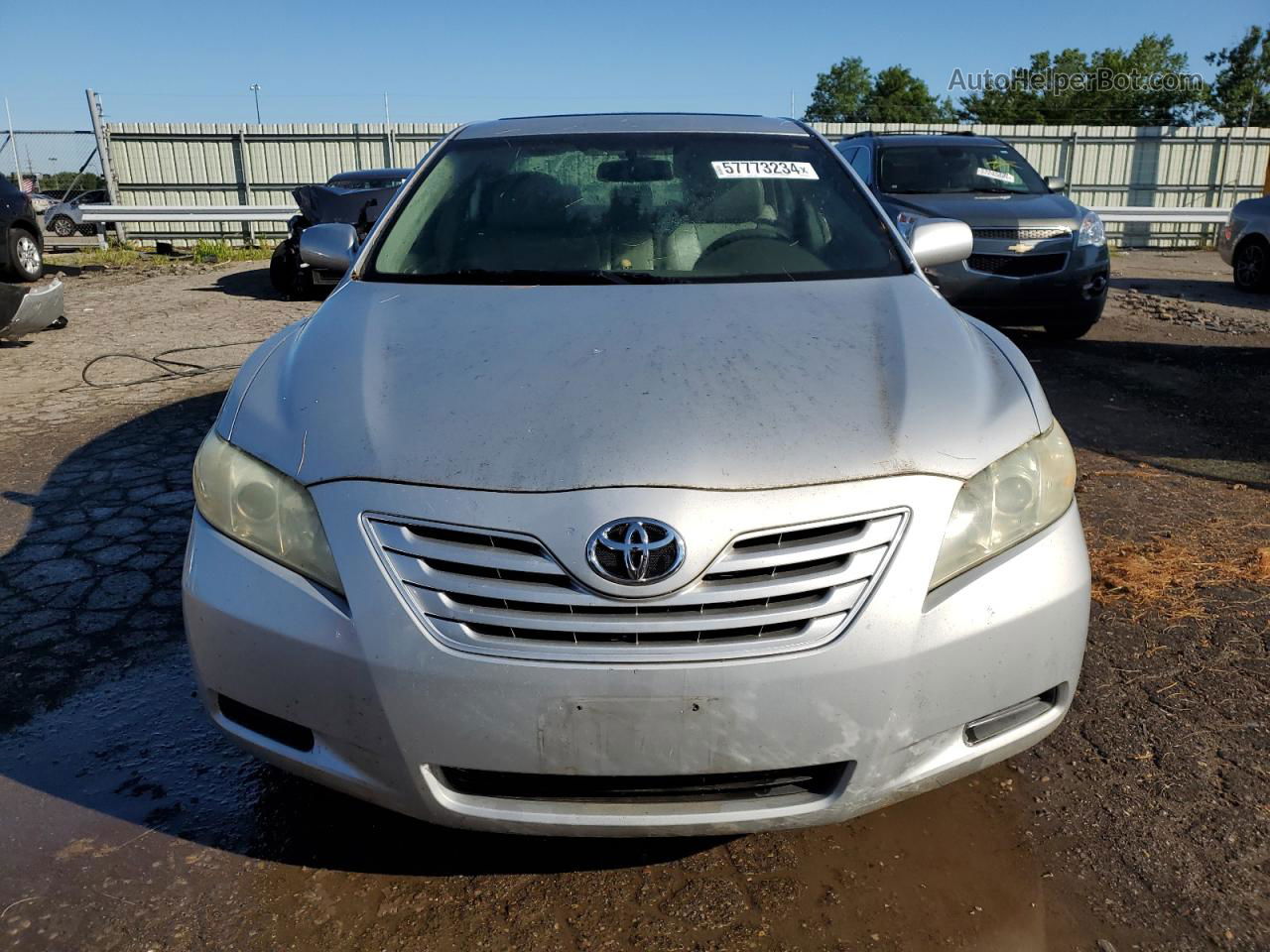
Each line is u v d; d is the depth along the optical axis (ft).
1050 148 67.21
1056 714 6.68
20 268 33.40
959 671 6.04
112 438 17.49
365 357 7.38
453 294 8.60
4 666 9.81
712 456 6.05
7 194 33.17
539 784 6.07
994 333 8.52
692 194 10.14
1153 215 56.59
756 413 6.42
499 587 5.78
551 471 5.99
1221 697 9.02
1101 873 6.94
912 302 8.31
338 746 6.12
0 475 15.51
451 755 5.88
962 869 7.02
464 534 5.89
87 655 10.04
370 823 7.56
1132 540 12.56
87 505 14.17
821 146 11.12
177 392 21.03
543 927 6.53
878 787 6.07
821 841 7.33
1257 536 12.67
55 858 7.16
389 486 6.07
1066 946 6.31
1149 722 8.67
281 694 6.17
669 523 5.75
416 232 9.86
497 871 7.05
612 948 6.35
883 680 5.85
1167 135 67.31
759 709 5.73
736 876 6.98
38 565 12.14
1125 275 45.24
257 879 6.97
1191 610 10.66
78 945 6.36
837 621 5.84
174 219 56.70
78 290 39.11
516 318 7.89
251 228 65.87
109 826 7.52
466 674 5.73
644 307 8.08
